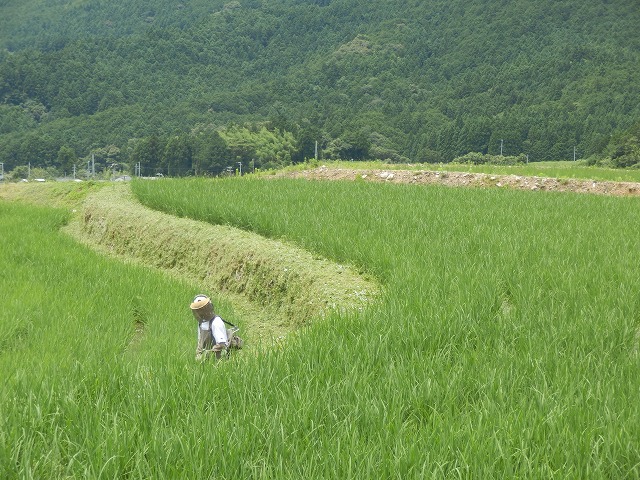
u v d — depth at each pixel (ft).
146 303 36.40
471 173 87.35
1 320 29.76
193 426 14.97
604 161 226.17
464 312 23.97
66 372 20.02
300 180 76.02
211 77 638.12
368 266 34.86
